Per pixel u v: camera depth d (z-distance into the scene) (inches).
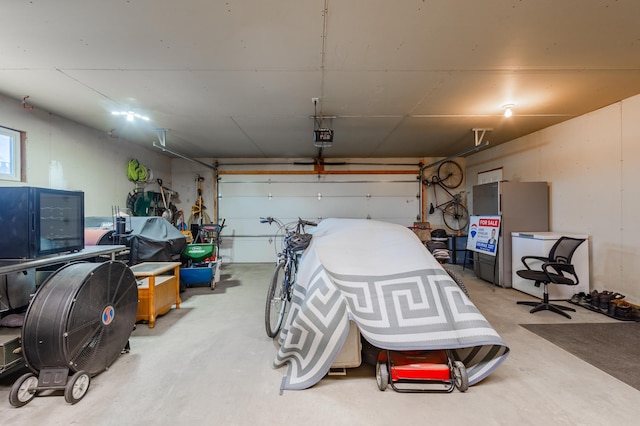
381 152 255.8
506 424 63.2
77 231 102.1
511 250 178.4
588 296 144.6
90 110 142.9
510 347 98.9
